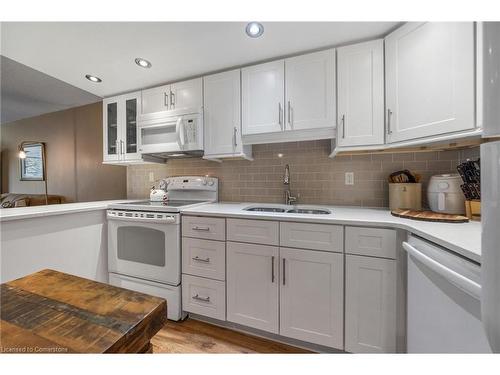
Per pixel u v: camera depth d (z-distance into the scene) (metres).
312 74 1.62
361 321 1.25
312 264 1.34
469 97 1.06
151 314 0.50
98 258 1.92
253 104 1.79
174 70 1.94
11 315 0.49
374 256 1.22
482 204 0.47
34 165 4.14
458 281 0.70
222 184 2.27
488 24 0.44
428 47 1.21
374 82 1.47
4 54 1.72
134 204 1.98
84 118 3.54
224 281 1.57
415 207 1.53
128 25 1.45
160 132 2.11
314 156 1.95
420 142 1.26
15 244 1.40
